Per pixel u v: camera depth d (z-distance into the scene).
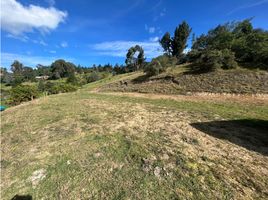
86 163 5.13
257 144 5.88
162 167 4.68
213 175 4.29
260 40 21.47
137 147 5.71
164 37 44.84
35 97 24.12
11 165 5.47
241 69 18.84
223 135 6.56
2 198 4.22
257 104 11.95
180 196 3.78
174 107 11.48
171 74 23.05
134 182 4.27
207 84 17.72
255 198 3.61
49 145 6.41
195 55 29.64
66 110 11.02
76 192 4.16
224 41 26.39
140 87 22.05
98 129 7.45
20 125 8.94
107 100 14.70
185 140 6.12
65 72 76.88
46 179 4.67
